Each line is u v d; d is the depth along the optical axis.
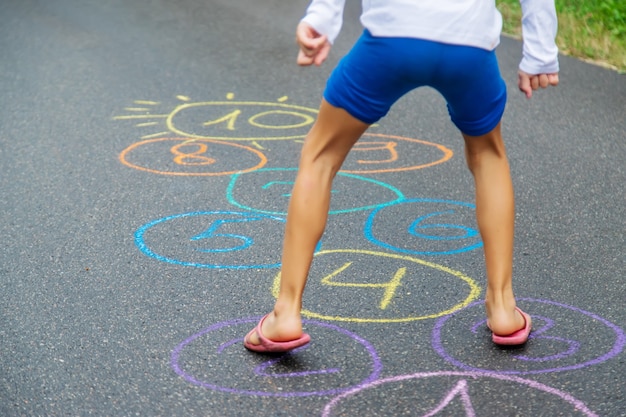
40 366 3.58
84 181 5.79
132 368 3.58
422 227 5.09
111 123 7.05
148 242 4.86
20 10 11.17
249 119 7.27
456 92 3.45
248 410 3.29
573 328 3.90
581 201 5.53
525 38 3.61
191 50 9.45
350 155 6.36
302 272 3.54
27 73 8.46
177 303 4.14
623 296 4.23
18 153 6.30
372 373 3.53
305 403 3.33
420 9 3.31
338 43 9.70
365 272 4.47
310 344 3.76
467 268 4.53
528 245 4.83
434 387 3.43
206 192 5.64
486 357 3.65
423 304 4.12
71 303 4.14
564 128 7.05
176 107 7.54
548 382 3.46
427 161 6.26
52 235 4.94
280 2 11.87
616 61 9.00
